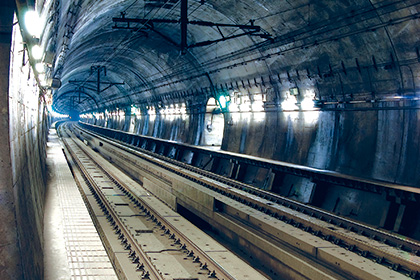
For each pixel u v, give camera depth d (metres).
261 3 12.07
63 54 13.97
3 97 3.44
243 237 9.70
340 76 11.94
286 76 14.51
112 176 15.55
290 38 12.76
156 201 10.98
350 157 11.80
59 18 7.82
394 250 7.36
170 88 27.06
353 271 6.78
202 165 21.23
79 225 8.15
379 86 10.72
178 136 26.77
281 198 11.70
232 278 6.02
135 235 8.24
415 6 8.42
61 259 6.24
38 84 9.23
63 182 13.77
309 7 10.91
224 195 12.91
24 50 4.63
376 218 9.95
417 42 8.98
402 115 10.08
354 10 9.87
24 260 3.73
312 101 13.43
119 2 14.08
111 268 5.96
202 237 8.00
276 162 14.81
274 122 16.12
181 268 6.60
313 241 8.23
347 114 12.16
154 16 16.94
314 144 13.56
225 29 15.34
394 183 9.98
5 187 3.49
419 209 8.98
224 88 19.58
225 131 20.03
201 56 19.08
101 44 22.17
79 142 37.00
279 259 8.12
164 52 21.75
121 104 47.38
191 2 14.22
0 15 3.40
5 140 3.48
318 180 12.27
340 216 9.57
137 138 37.34
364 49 10.52
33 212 5.57
